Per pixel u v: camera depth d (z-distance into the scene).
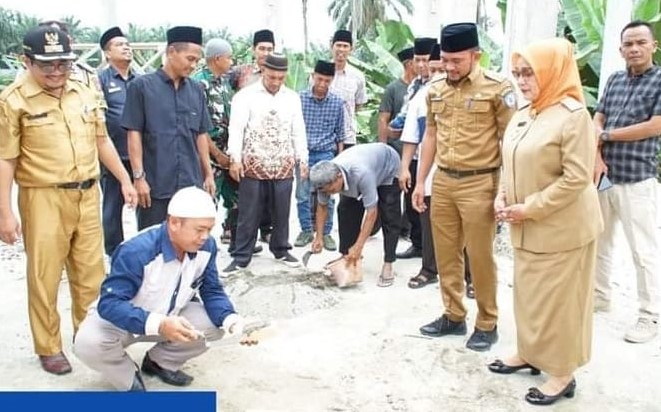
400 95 5.47
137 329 2.68
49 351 3.27
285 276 4.66
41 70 2.95
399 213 4.60
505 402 3.04
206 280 3.00
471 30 3.22
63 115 3.11
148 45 11.86
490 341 3.59
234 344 3.61
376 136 9.76
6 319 3.99
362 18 28.88
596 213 2.91
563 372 2.99
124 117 3.91
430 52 4.74
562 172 2.83
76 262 3.31
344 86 6.01
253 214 4.76
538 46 2.80
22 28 25.22
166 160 3.94
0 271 4.93
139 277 2.74
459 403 3.04
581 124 2.73
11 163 3.03
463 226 3.47
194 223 2.63
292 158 4.87
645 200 3.70
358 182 4.24
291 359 3.47
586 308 2.96
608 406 3.02
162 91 3.91
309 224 5.61
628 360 3.47
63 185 3.12
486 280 3.49
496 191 3.37
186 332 2.68
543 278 2.93
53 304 3.24
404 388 3.17
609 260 4.05
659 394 3.13
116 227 4.75
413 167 4.99
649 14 8.73
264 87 4.71
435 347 3.61
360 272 4.59
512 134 3.01
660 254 5.27
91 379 3.22
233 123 4.67
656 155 3.75
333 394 3.11
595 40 9.09
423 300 4.34
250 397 3.07
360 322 3.97
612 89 3.81
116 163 3.51
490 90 3.27
